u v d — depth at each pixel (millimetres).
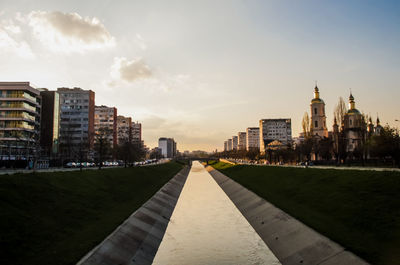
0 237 20359
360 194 33281
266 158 152625
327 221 29844
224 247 32938
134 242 29125
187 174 149750
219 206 58438
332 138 107312
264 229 37281
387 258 19516
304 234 28578
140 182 69125
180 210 54156
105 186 48781
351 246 22234
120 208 39531
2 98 91750
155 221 40188
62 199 32969
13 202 26297
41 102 104375
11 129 89250
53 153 100562
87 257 20875
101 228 28578
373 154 73500
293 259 26375
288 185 53562
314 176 50000
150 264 27484
